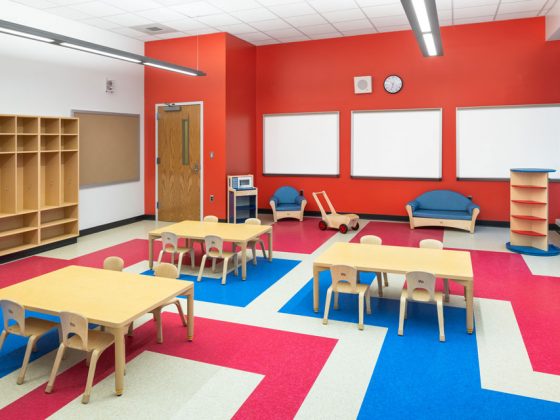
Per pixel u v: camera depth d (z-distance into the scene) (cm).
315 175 1002
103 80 842
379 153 947
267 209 1048
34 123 665
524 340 394
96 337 325
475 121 875
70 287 369
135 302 337
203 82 905
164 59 930
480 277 573
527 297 500
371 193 965
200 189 932
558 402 301
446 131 897
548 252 671
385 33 913
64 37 537
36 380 329
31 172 674
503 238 787
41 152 695
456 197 884
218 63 888
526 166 853
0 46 653
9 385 321
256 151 1041
